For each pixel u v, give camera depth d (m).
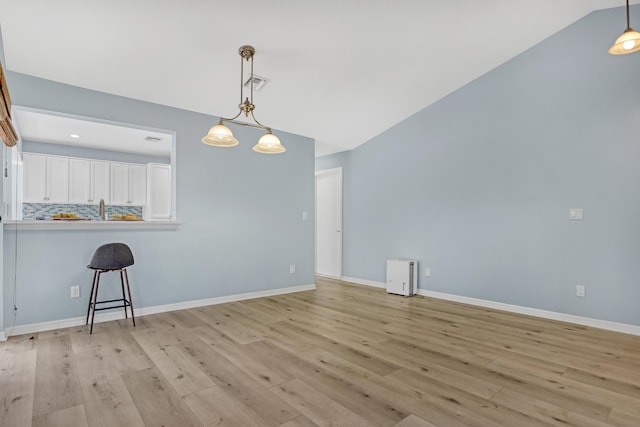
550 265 3.55
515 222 3.81
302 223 5.14
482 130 4.10
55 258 3.22
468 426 1.67
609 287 3.19
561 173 3.49
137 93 3.61
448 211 4.44
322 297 4.62
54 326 3.19
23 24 2.57
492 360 2.47
